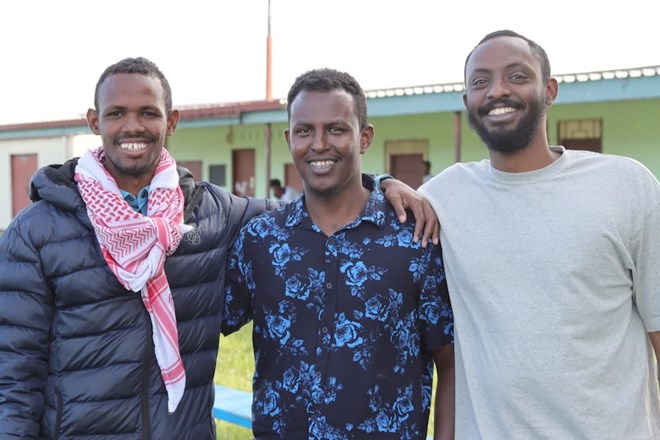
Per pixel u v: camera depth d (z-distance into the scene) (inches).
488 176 100.7
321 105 99.3
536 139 97.0
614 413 90.9
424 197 104.8
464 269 96.6
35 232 95.7
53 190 96.8
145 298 96.3
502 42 97.9
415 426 100.6
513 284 93.2
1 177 888.9
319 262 100.0
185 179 106.7
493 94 95.9
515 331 91.7
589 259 90.8
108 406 95.7
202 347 102.8
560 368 90.0
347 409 96.7
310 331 98.8
